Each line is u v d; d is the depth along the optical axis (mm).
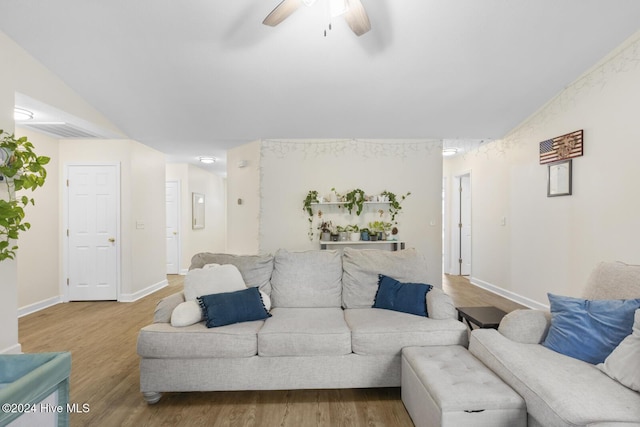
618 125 2955
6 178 2586
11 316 2678
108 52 3047
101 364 2688
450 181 6672
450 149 5680
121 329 3510
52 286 4492
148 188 5156
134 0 2537
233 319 2262
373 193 4973
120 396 2230
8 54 2746
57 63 3133
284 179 4930
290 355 2145
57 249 4582
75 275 4633
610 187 3033
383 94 3756
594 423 1225
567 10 2625
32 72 3004
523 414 1495
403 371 2094
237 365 2133
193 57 3145
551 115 3812
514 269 4551
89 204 4645
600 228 3145
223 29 2822
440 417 1484
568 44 2963
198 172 7434
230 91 3674
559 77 3416
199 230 7523
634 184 2807
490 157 5160
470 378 1677
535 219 4098
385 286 2662
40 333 3387
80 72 3277
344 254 2947
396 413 2039
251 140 4926
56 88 3301
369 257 2857
